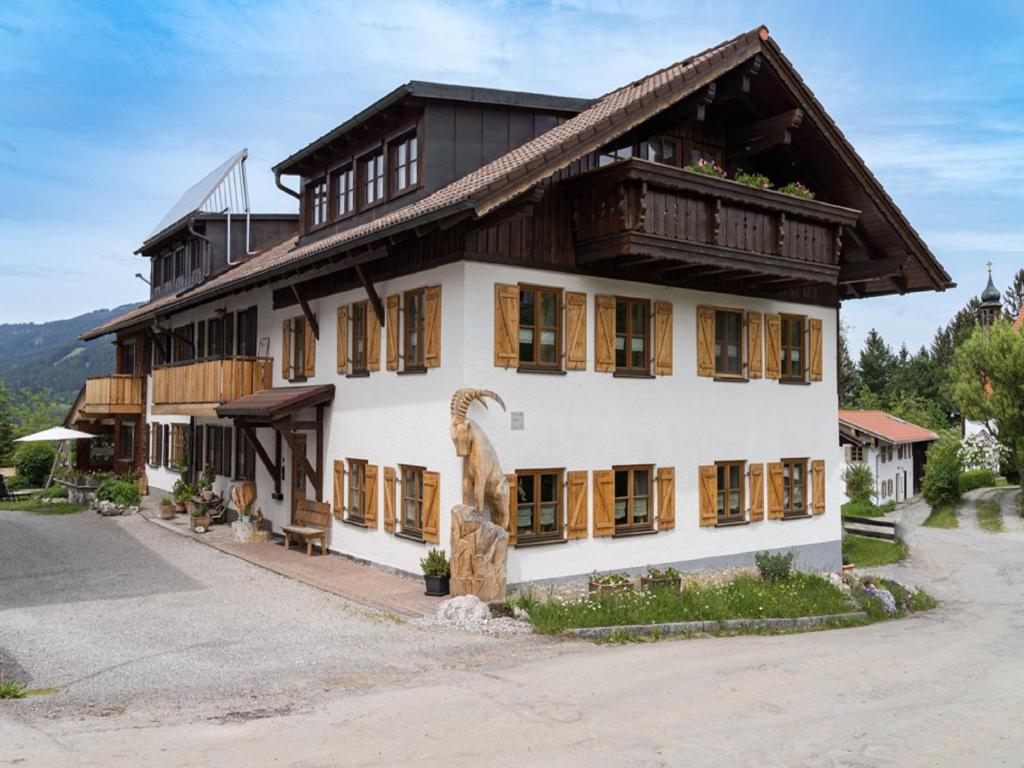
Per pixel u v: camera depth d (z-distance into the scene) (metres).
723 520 16.53
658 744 6.98
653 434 15.38
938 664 10.83
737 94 15.41
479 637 11.01
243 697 8.27
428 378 13.95
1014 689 9.51
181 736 6.98
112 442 33.38
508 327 13.52
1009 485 45.34
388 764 6.35
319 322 17.55
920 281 19.05
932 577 22.53
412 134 15.93
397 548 14.82
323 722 7.40
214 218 24.19
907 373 72.19
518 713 7.72
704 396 16.27
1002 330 35.25
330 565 15.76
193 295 20.62
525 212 12.68
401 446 14.66
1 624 11.56
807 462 18.39
